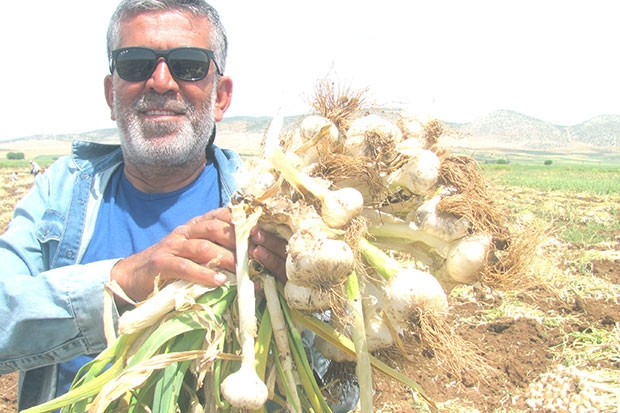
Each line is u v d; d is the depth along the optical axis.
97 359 1.54
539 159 113.88
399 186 1.72
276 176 1.61
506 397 4.44
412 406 4.24
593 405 4.29
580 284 6.89
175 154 2.22
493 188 1.80
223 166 2.44
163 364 1.49
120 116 2.23
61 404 1.48
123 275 1.72
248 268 1.61
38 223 2.15
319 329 1.60
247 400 1.42
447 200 1.62
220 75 2.45
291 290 1.55
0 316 1.76
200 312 1.54
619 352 5.14
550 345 5.36
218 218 1.65
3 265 1.98
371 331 1.61
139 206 2.33
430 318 1.50
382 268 1.57
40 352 1.78
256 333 1.56
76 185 2.26
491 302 6.24
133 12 2.20
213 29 2.35
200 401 1.68
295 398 1.56
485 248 1.61
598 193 23.42
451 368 1.52
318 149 1.73
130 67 2.17
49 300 1.73
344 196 1.54
